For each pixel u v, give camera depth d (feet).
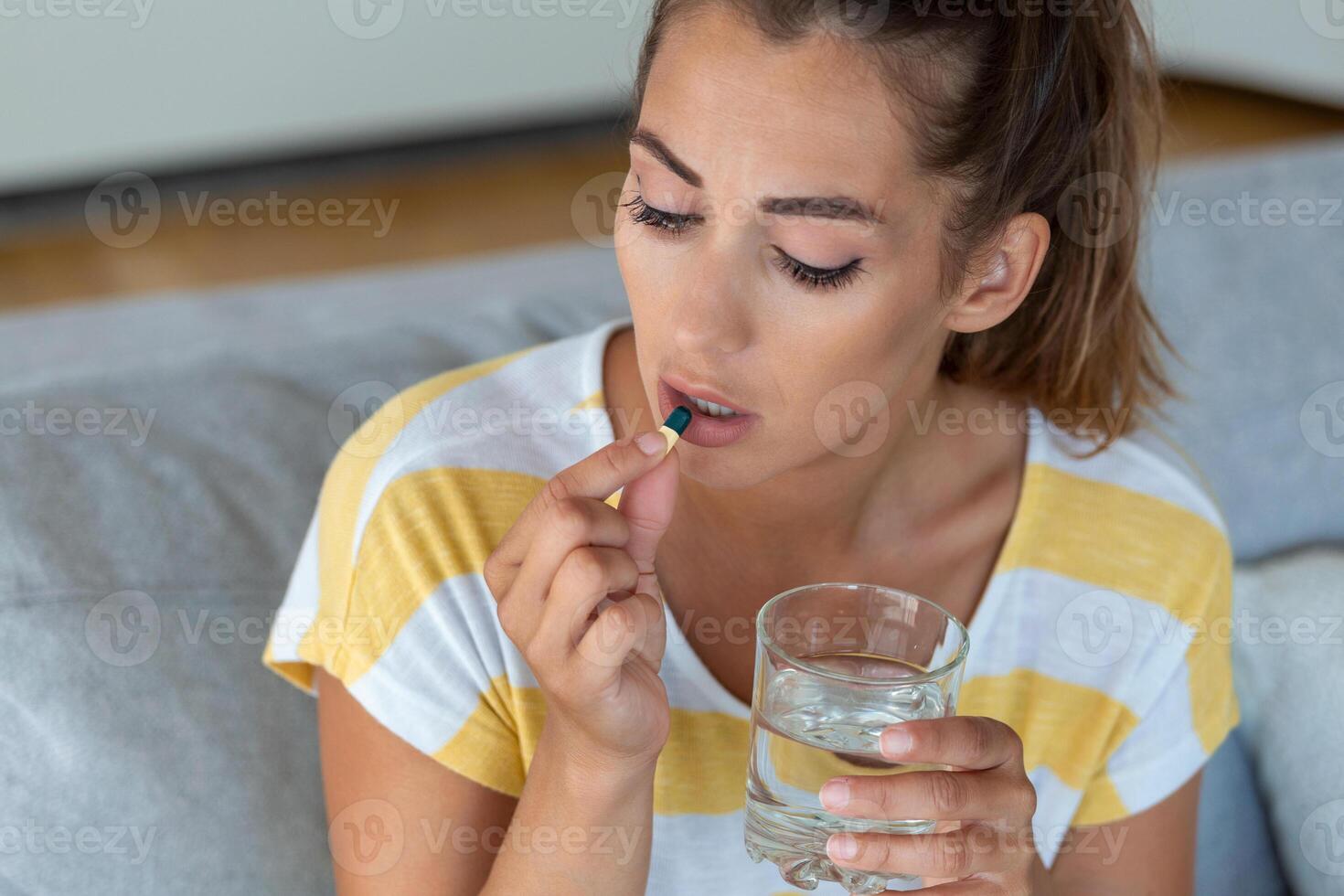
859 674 2.49
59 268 11.10
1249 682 4.43
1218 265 4.66
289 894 3.21
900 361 2.70
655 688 2.43
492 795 2.89
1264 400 4.57
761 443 2.62
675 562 3.05
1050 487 3.39
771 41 2.35
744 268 2.48
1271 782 4.35
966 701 3.35
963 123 2.53
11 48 11.42
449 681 2.83
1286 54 14.98
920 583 3.30
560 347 3.33
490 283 5.00
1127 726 3.40
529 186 13.12
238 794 3.19
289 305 5.00
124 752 3.11
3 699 3.07
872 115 2.40
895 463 3.16
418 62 13.02
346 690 2.93
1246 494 4.55
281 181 12.86
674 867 3.07
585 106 14.02
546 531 2.24
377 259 11.37
